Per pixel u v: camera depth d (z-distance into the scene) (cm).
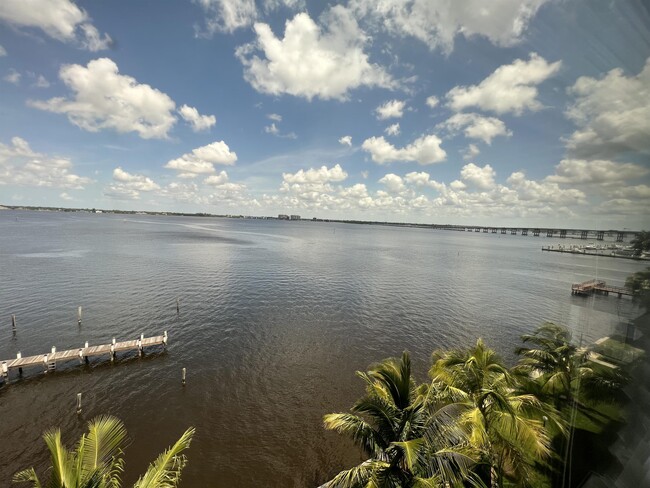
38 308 4194
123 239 12088
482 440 1048
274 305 4753
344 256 10469
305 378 2817
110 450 1067
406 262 9650
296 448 2050
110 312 4159
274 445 2066
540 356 1373
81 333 3544
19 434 2064
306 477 1867
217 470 1881
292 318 4250
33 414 2252
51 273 6038
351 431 1170
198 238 14100
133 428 2156
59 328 3638
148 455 1952
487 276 7531
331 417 1214
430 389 1197
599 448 464
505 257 11325
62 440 2028
